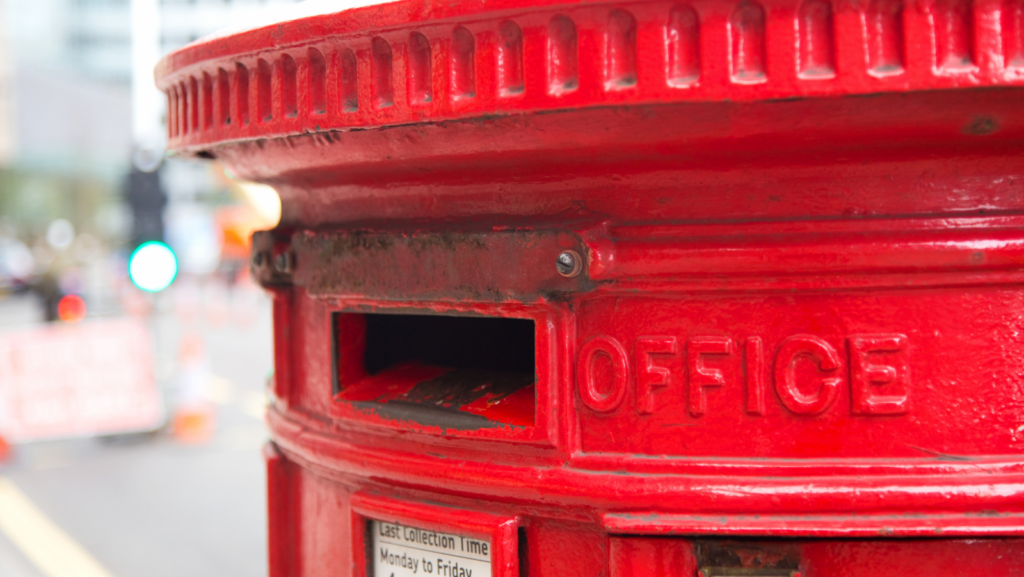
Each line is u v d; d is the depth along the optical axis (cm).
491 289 129
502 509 131
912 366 125
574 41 121
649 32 120
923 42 118
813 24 118
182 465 670
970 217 124
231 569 465
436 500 133
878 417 125
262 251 144
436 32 123
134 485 617
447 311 131
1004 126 121
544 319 128
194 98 139
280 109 130
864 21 118
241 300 2441
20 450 729
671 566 126
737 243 124
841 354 125
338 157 133
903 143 123
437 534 135
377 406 135
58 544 501
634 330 127
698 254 125
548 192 129
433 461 132
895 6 118
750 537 125
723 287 125
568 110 122
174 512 556
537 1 120
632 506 126
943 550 124
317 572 144
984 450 125
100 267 2898
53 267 1437
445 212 133
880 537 124
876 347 125
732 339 126
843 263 124
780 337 125
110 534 518
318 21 126
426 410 134
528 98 121
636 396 127
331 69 127
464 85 124
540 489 128
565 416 128
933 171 124
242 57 131
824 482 125
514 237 128
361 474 136
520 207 131
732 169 125
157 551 490
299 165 136
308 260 139
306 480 145
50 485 620
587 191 128
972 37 118
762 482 125
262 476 636
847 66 118
